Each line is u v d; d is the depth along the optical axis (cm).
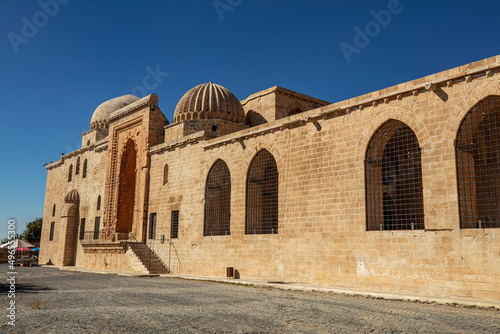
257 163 2586
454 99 1683
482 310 1350
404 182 2319
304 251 2155
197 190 2917
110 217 3909
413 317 1201
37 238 7925
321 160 2144
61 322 1074
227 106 3362
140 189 3503
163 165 3316
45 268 3994
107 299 1541
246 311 1273
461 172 1691
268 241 2353
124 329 994
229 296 1658
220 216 2884
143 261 3072
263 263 2361
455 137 1662
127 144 3869
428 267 1681
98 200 4219
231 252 2569
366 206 1927
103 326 1027
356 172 1981
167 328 1011
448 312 1300
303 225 2180
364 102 1978
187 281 2420
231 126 3294
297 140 2283
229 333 963
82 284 2155
